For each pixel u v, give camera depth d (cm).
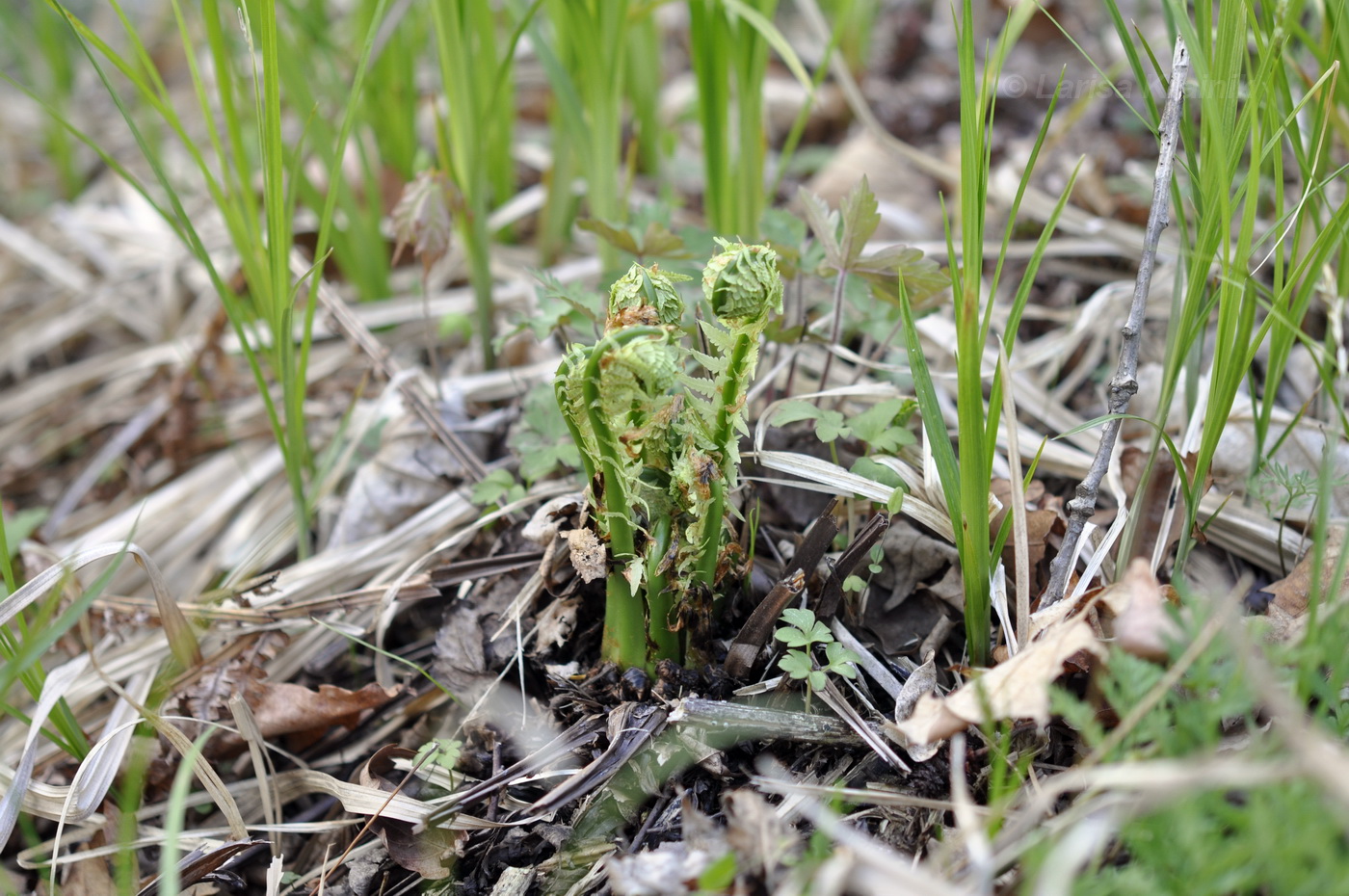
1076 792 53
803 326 63
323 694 62
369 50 61
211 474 80
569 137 84
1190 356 62
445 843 56
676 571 55
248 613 64
